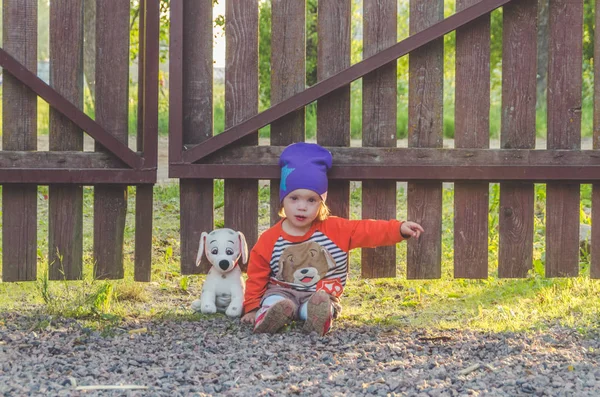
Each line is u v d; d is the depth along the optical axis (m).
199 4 4.64
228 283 4.60
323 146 4.72
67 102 4.52
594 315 4.56
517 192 4.80
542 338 4.01
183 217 4.72
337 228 4.36
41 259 5.61
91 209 8.09
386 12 4.68
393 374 3.37
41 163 4.59
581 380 3.22
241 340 3.97
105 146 4.52
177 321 4.39
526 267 4.83
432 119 4.75
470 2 4.74
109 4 4.62
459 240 4.82
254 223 4.75
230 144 4.65
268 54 16.58
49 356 3.60
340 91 4.70
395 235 4.30
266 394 3.04
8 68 4.50
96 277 4.71
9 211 4.65
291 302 4.05
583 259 6.02
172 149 4.54
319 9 4.68
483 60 4.72
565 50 4.77
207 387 3.14
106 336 3.99
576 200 4.82
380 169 4.57
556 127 4.79
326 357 3.62
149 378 3.28
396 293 5.42
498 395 3.04
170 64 4.52
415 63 4.72
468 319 4.58
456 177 4.60
